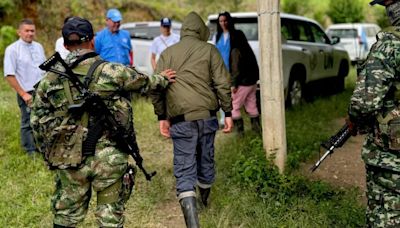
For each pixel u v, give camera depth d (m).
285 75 15.25
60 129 5.38
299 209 7.47
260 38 8.30
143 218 7.75
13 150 10.88
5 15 23.31
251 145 9.72
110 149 5.52
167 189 8.91
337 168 10.07
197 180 7.57
